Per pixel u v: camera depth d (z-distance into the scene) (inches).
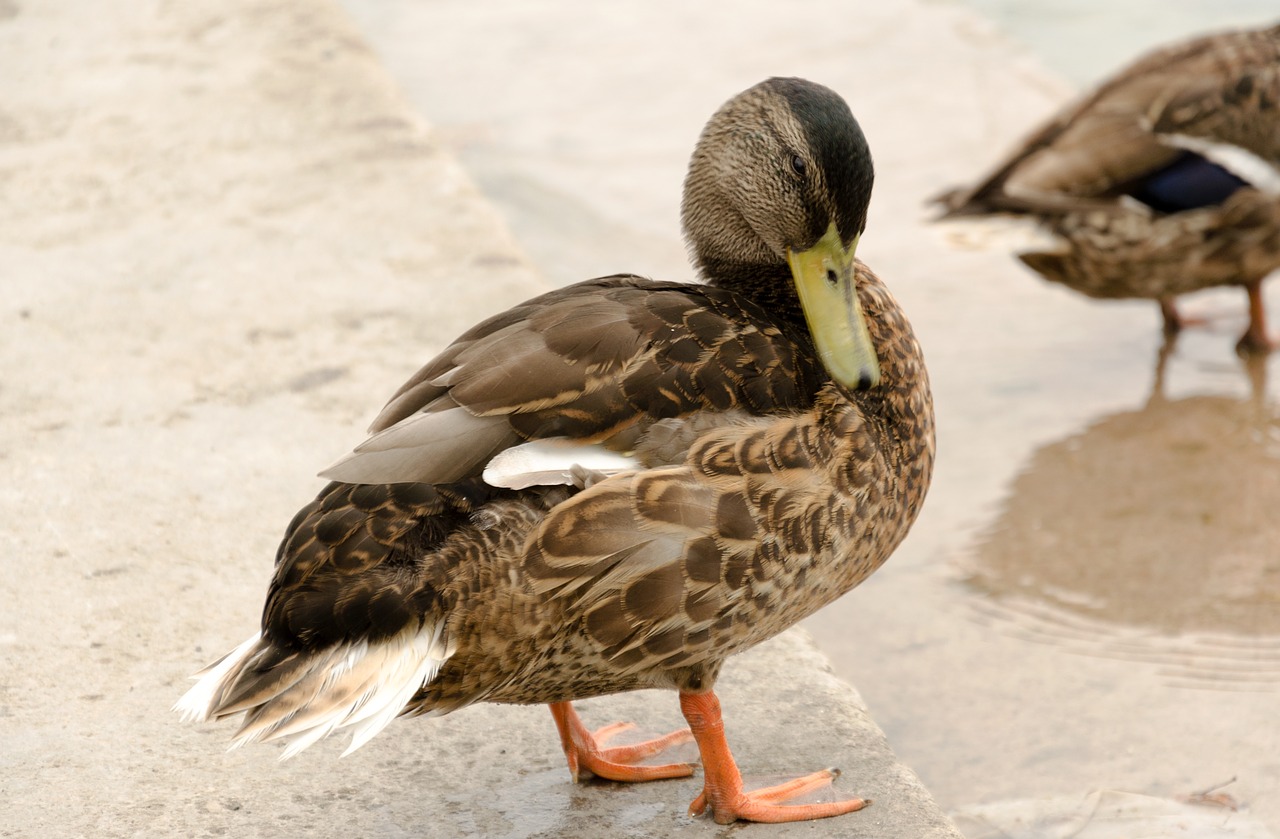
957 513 313.1
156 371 296.7
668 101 530.0
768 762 197.8
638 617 173.2
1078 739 241.4
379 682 159.5
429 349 302.0
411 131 415.5
